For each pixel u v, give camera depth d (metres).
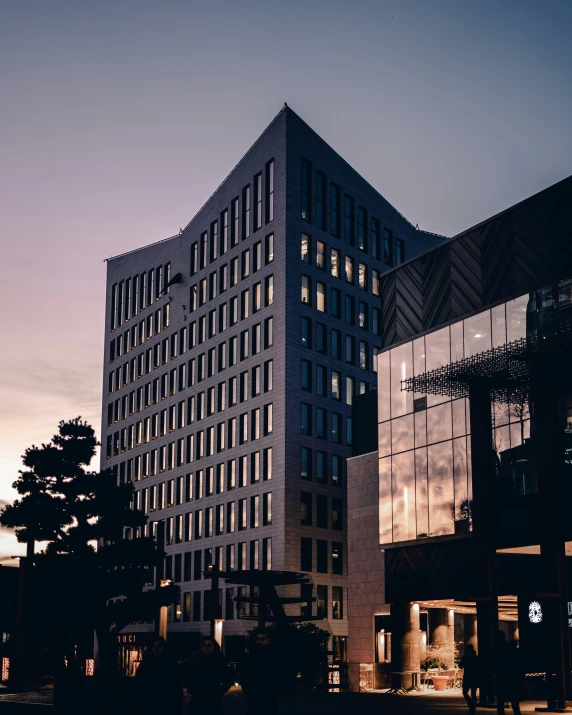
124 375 107.69
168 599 51.50
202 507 88.06
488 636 41.84
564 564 32.94
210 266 93.00
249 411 83.19
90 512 52.97
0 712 30.25
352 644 55.03
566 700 30.12
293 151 84.06
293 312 81.00
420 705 32.84
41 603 50.31
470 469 42.91
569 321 37.53
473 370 37.66
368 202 91.12
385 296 50.88
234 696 40.84
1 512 52.53
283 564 75.81
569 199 40.00
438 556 44.53
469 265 45.09
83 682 21.97
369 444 65.19
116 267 112.81
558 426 35.81
